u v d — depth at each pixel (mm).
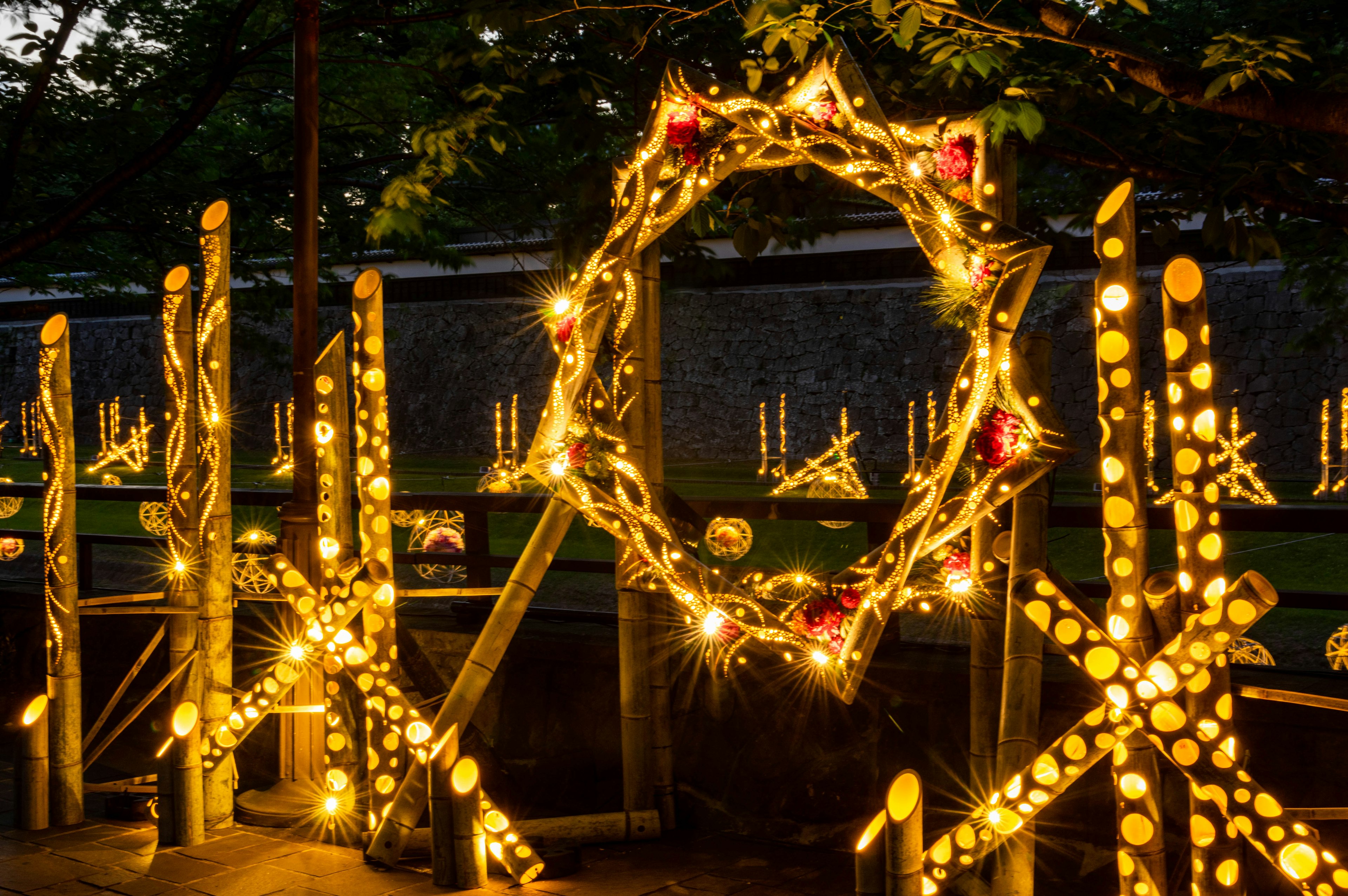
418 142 4738
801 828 4219
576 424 3732
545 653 4773
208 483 4270
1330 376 18109
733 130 3449
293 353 4676
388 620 4008
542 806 4730
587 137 5199
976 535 3449
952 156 3270
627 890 3693
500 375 26078
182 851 4094
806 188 5254
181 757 4148
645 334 4188
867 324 22328
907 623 5320
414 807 3883
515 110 5402
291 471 5457
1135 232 2754
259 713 4227
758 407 23359
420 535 6891
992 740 3490
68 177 8344
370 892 3658
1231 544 8844
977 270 2936
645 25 5086
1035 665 3143
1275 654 5445
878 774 4082
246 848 4125
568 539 10336
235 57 7418
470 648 5027
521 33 4848
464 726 3830
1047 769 2750
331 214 9141
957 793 3916
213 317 4266
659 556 3584
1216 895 2688
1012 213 3320
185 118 7062
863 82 3078
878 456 22031
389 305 27469
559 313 3654
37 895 3658
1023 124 3170
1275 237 5328
